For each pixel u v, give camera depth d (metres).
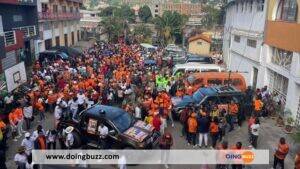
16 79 21.39
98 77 22.50
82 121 14.09
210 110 15.79
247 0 26.97
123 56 35.47
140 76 24.22
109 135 13.48
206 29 78.81
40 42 39.75
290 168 12.94
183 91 20.03
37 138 12.14
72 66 28.30
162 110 16.17
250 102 18.67
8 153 14.12
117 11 113.94
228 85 19.67
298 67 17.06
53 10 48.03
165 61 34.88
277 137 16.19
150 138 13.70
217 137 14.80
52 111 19.36
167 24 68.56
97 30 83.00
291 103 17.64
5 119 15.92
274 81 21.22
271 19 21.30
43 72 23.98
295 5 18.27
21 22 31.19
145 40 67.31
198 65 25.12
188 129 14.87
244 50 27.16
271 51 21.66
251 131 14.47
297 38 17.11
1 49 20.81
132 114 16.14
